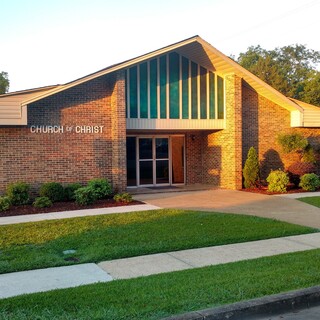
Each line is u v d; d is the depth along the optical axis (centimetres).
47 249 805
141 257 764
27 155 1484
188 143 2022
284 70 5097
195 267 694
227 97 1819
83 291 560
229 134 1814
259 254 777
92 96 1584
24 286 604
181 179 2025
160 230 955
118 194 1470
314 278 600
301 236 926
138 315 475
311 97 4050
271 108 1927
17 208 1311
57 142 1529
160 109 1720
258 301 516
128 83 1667
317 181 1730
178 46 1573
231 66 1719
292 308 533
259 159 1908
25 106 1405
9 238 890
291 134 1858
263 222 1052
